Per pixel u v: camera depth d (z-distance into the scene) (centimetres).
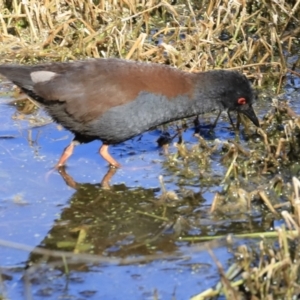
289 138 1384
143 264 1094
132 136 1380
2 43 1866
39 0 1914
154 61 1705
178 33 1794
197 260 1098
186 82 1377
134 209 1263
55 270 1088
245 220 1202
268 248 1032
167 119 1386
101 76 1333
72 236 1185
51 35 1848
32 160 1434
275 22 1781
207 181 1345
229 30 1830
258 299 961
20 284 1055
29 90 1359
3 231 1198
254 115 1448
